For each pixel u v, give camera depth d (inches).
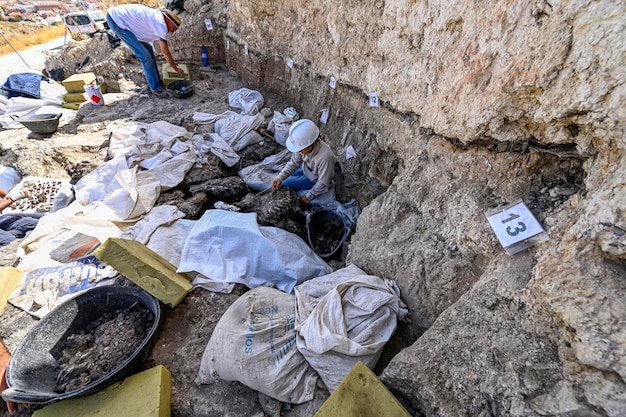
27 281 75.2
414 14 73.7
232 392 54.0
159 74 179.5
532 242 44.4
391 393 44.3
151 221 87.4
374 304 53.8
